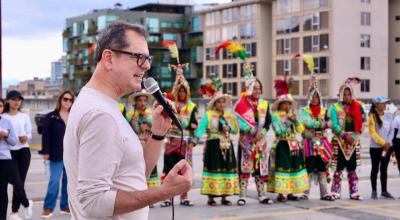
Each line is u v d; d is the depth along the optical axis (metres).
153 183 9.19
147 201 2.64
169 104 3.20
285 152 9.68
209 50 59.06
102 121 2.64
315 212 8.91
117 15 61.16
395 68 53.59
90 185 2.58
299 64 50.19
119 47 2.81
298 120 9.80
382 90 50.56
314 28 49.38
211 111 9.41
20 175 8.12
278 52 51.97
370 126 10.12
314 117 9.91
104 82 2.85
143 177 2.82
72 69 67.31
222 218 8.41
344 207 9.33
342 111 9.95
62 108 8.36
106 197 2.57
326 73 48.66
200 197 10.29
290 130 9.74
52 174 8.33
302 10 50.09
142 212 2.83
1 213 7.62
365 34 49.62
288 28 51.09
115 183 2.70
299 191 9.74
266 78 53.41
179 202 9.75
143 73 2.90
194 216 8.53
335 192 10.12
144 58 2.85
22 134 8.11
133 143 2.76
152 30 61.38
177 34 62.69
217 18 58.03
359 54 49.41
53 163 8.31
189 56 61.41
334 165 10.02
